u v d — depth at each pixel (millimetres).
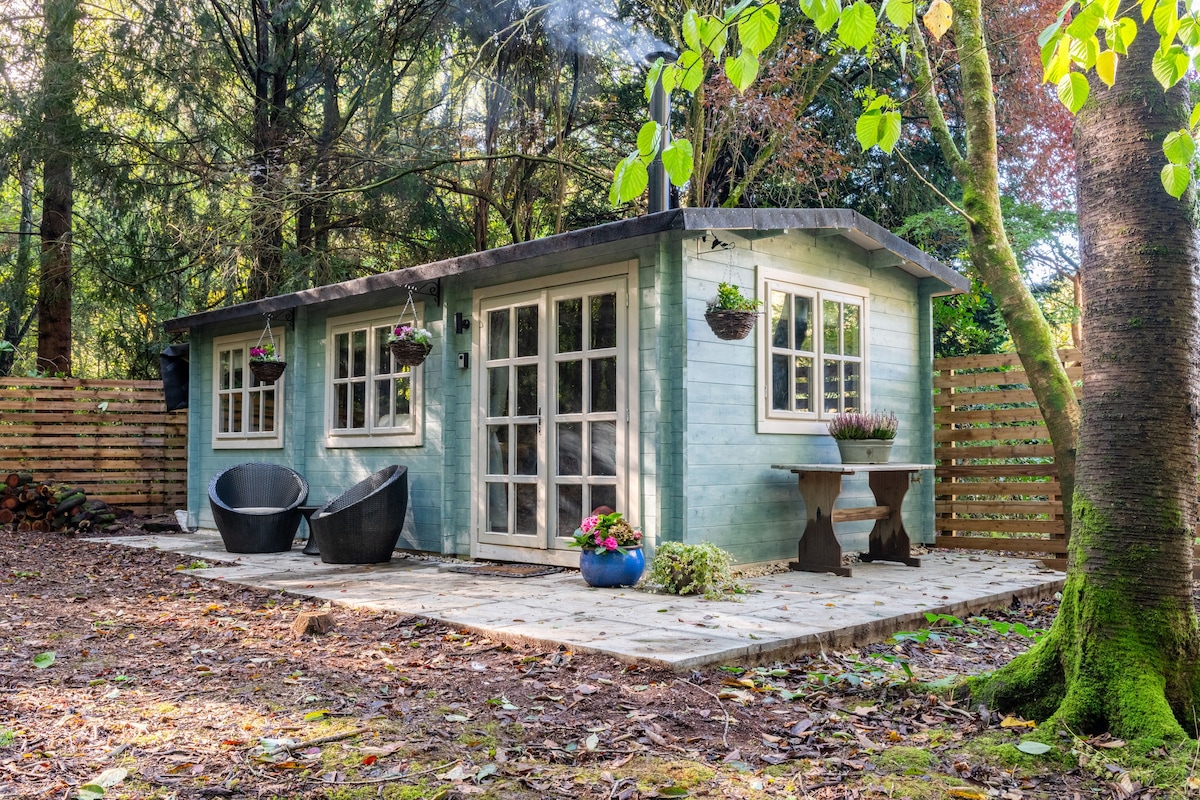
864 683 3842
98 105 12664
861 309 7969
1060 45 2191
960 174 7246
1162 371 3225
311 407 9484
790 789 2672
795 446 7309
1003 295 6973
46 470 11664
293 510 8523
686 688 3670
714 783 2701
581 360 6961
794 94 12227
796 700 3619
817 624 4668
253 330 10102
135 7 13266
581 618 4863
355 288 8289
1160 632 3170
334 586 6164
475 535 7715
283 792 2621
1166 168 2369
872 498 8031
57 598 5988
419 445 8211
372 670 4023
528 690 3664
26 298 13711
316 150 13602
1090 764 2885
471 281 7871
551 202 14695
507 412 7523
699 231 6434
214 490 8531
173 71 12664
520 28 12883
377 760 2869
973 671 4238
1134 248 3246
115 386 12156
